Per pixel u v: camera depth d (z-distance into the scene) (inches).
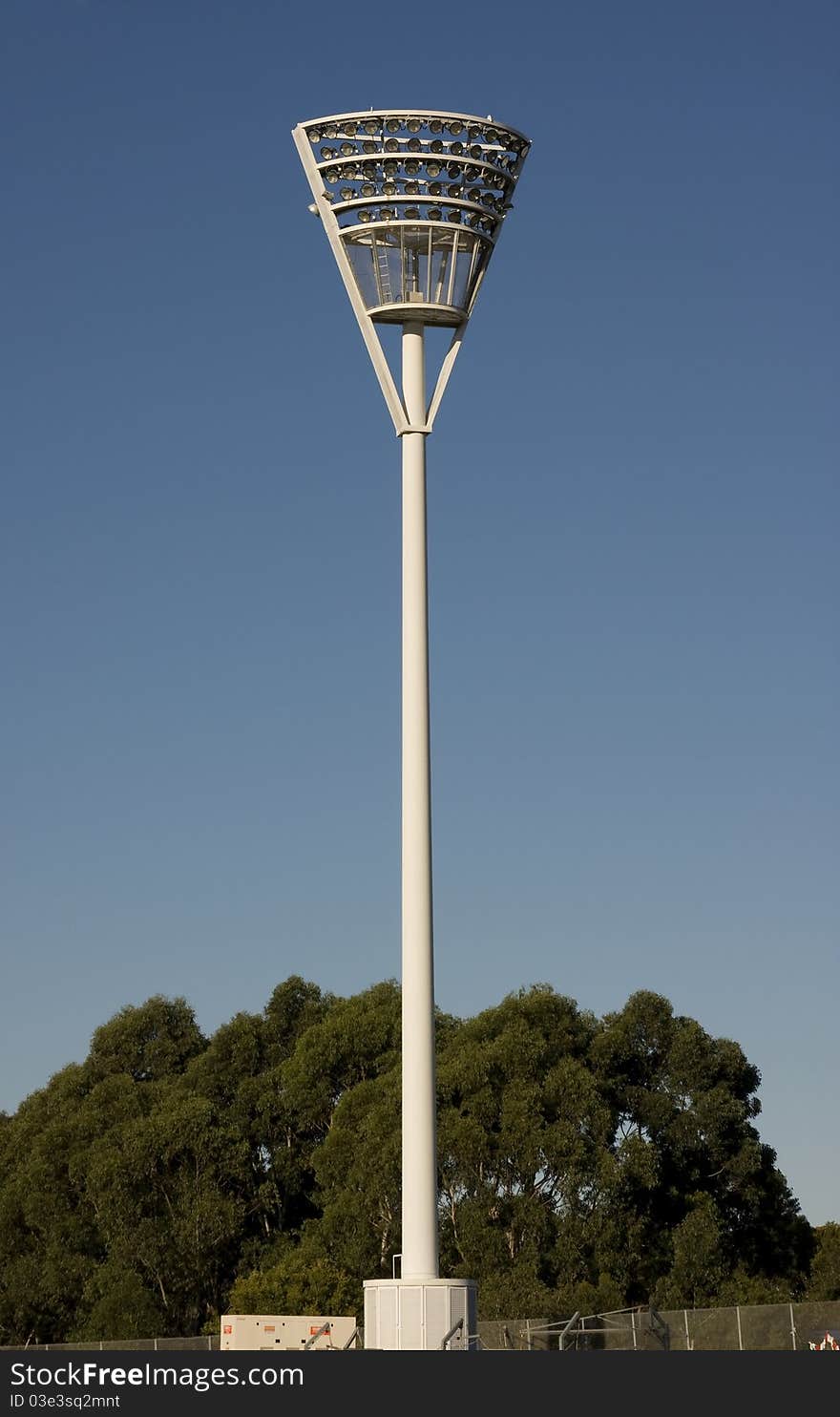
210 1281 3661.4
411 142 1761.8
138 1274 3553.2
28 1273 3865.7
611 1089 3499.0
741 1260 3435.0
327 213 1786.4
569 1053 3467.0
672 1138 3462.1
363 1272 3275.1
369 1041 3902.6
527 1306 2910.9
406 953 1643.7
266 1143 3951.8
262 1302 3184.1
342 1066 3932.1
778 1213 3624.5
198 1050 4603.8
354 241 1786.4
